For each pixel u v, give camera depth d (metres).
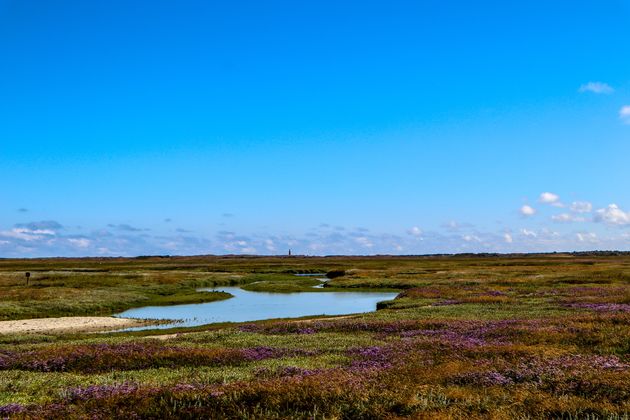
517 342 27.70
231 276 111.81
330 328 36.84
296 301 73.56
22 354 27.16
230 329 38.62
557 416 15.05
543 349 24.53
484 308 47.84
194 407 15.78
